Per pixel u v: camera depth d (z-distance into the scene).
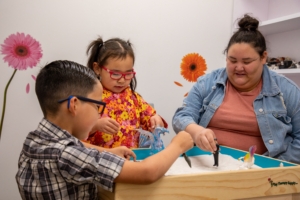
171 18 1.82
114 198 0.60
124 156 0.81
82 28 1.60
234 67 1.10
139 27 1.74
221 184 0.68
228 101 1.20
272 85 1.14
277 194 0.75
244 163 0.89
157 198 0.62
